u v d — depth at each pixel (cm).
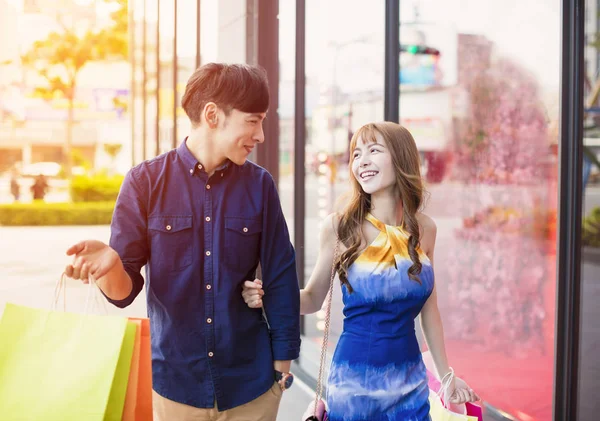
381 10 362
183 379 175
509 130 285
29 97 2598
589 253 243
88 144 2723
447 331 333
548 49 261
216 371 174
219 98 170
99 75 2544
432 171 335
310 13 459
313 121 459
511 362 288
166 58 729
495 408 298
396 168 208
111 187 2202
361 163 209
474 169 308
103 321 153
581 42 243
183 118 636
